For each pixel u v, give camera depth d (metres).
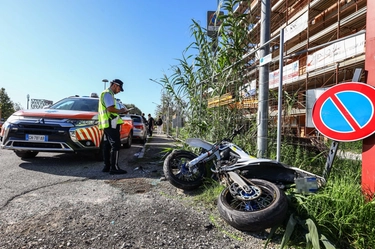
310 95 3.26
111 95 4.72
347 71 8.23
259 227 2.26
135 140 12.10
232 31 4.94
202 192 3.61
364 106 2.55
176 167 4.01
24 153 5.88
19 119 4.95
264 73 3.95
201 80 5.98
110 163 4.86
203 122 5.49
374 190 2.45
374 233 2.15
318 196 2.46
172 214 2.84
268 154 4.07
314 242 2.01
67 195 3.38
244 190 2.65
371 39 2.58
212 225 2.59
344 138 2.72
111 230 2.43
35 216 2.68
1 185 3.74
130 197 3.37
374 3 2.56
